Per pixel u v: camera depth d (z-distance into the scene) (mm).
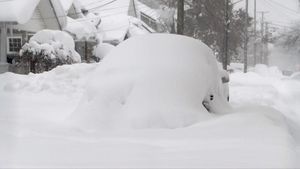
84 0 51375
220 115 8281
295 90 23578
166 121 7371
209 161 4895
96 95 7902
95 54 35469
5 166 4645
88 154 5285
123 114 7551
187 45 8594
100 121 7441
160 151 5500
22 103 10477
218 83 9062
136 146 5793
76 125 7465
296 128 9438
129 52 8453
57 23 31516
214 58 9078
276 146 5676
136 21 45906
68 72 14461
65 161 4906
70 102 10750
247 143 5895
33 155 5188
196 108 7773
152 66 8070
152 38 8680
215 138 6297
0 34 26797
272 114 8867
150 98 7637
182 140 6230
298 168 4859
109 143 6008
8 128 6941
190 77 8039
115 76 8070
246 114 7922
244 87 22844
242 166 4637
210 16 53562
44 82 13250
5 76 14797
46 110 9438
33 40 24656
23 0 26391
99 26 40688
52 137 6355
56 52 24062
